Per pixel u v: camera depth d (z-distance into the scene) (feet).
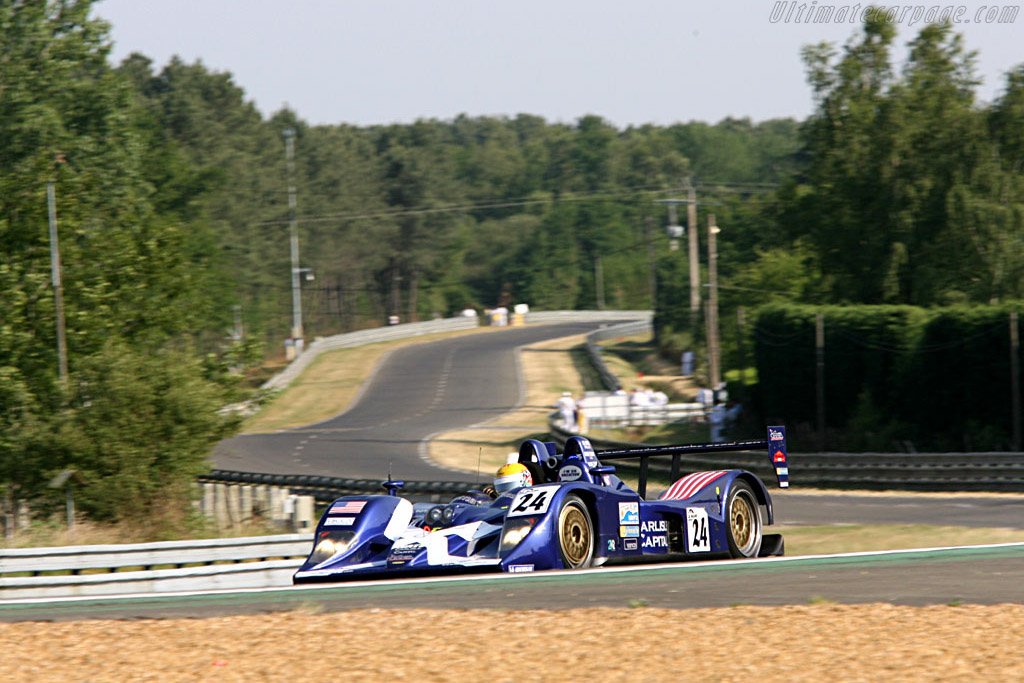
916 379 266.57
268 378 577.02
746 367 440.86
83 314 180.24
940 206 353.72
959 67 377.09
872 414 279.49
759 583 80.23
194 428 163.43
